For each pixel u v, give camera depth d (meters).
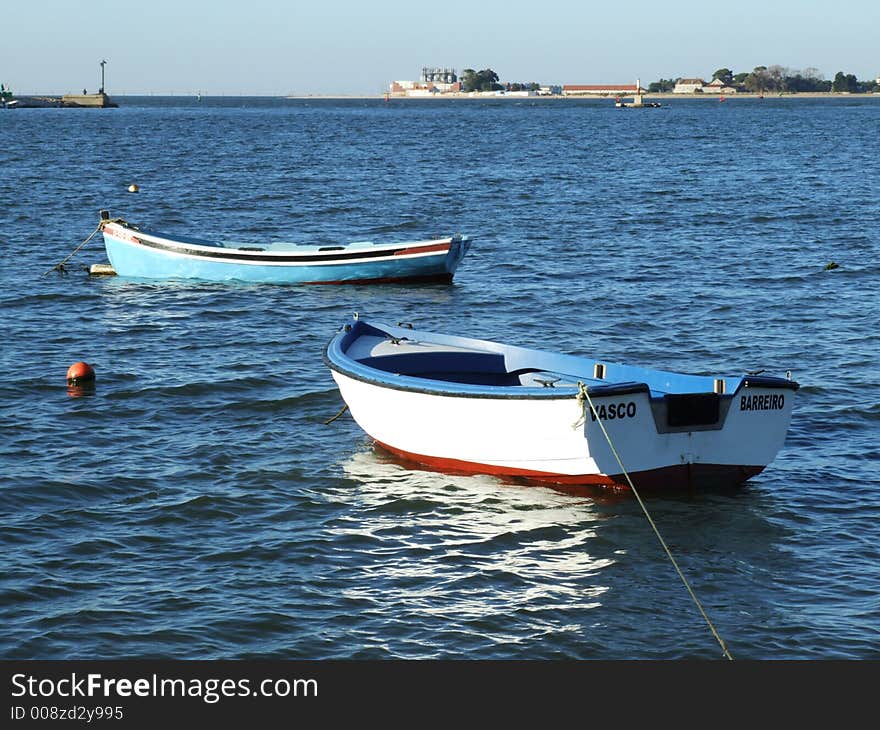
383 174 69.94
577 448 15.59
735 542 14.64
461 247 31.92
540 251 38.34
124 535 14.70
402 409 17.05
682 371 23.14
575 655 12.05
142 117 193.25
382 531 14.94
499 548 14.45
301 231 44.44
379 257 31.25
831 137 119.19
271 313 28.11
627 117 192.62
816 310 28.55
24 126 146.75
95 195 55.66
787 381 16.11
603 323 27.44
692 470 16.02
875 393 21.03
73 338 25.34
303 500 15.94
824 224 45.41
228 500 15.86
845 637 12.32
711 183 63.94
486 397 16.02
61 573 13.61
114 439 18.41
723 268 34.94
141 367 22.83
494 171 72.69
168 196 55.88
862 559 14.16
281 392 21.12
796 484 16.59
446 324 27.33
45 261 35.38
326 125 155.50
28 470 16.86
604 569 13.88
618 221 46.41
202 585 13.37
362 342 19.61
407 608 12.92
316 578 13.59
